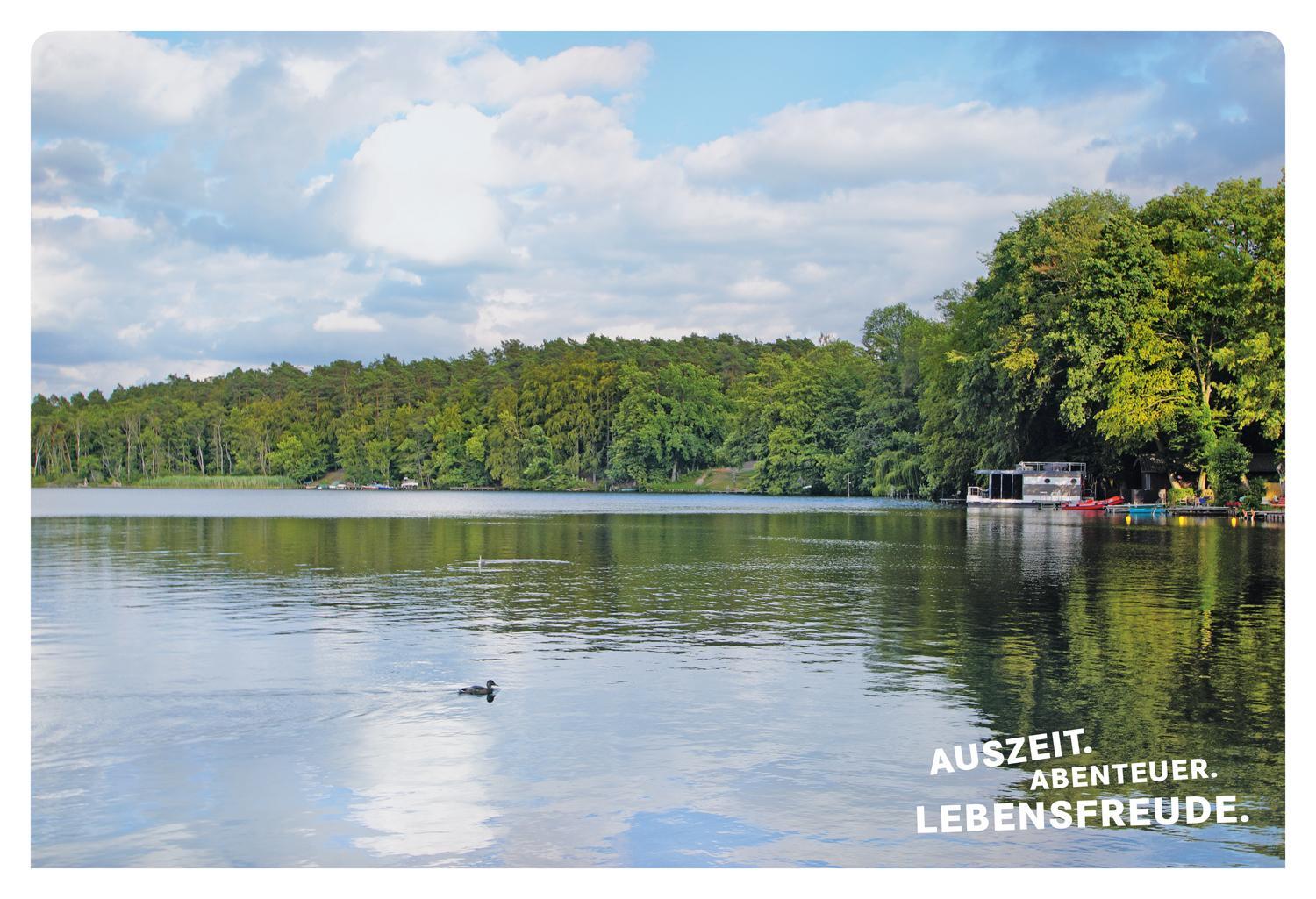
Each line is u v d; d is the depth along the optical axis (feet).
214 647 79.56
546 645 80.89
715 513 315.37
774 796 47.96
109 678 68.95
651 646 80.28
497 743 55.01
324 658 75.61
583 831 44.57
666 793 48.26
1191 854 42.80
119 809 46.65
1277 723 58.54
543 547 176.76
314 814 46.16
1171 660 75.20
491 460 650.02
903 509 339.57
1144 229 276.41
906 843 43.57
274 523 260.42
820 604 103.14
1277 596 108.47
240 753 53.57
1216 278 270.67
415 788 48.85
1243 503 257.75
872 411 473.26
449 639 83.10
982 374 304.71
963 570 136.05
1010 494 355.56
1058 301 282.77
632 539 198.80
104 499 476.13
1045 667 72.54
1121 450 286.05
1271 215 256.73
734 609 100.17
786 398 544.62
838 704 62.44
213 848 43.06
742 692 65.31
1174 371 277.85
